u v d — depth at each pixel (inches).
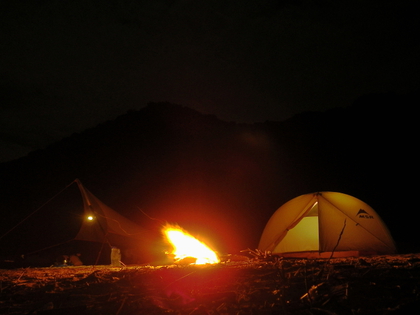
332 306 109.0
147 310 118.8
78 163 872.9
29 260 407.5
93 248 479.5
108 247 446.3
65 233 549.0
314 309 107.4
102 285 165.0
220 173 845.8
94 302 132.5
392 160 802.2
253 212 709.9
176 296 135.6
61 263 336.8
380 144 866.1
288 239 341.1
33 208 670.5
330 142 927.0
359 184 765.9
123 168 845.8
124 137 973.2
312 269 164.7
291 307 110.1
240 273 176.7
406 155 803.4
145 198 731.4
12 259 404.5
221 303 122.9
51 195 735.7
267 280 153.5
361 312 102.7
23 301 140.6
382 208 672.4
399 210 655.1
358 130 935.7
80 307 123.1
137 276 183.9
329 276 138.9
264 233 346.9
